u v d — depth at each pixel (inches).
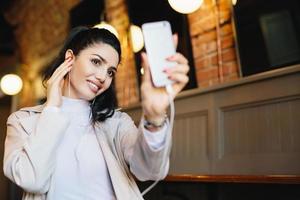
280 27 82.0
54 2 192.2
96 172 41.6
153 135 32.7
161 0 119.0
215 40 103.8
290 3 79.5
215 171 96.0
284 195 79.0
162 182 108.0
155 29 32.2
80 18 166.4
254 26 88.7
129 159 39.9
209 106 100.8
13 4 233.9
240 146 90.5
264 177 69.6
